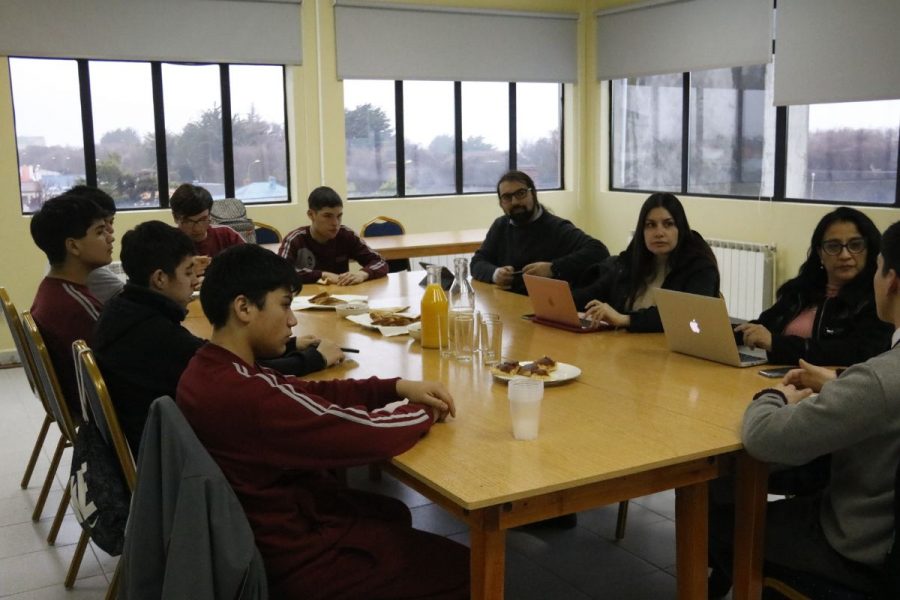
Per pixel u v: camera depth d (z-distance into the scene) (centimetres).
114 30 584
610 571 277
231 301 180
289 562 180
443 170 731
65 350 277
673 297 259
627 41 723
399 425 184
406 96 705
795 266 611
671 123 711
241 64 639
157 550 167
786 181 629
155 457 167
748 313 633
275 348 188
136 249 236
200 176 642
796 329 273
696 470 189
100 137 604
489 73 720
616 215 759
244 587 167
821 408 172
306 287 403
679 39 676
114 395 233
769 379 238
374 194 707
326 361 255
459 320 264
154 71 614
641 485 182
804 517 197
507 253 429
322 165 669
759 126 640
